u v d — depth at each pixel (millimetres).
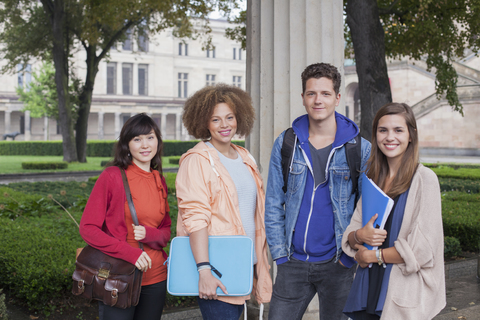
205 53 53750
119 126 48344
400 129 1782
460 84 29156
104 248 1967
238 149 2240
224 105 2008
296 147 2160
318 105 2072
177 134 51031
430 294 1655
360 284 1822
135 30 23047
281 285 2223
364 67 8102
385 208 1721
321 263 2125
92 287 1960
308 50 3002
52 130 46906
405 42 11148
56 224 5797
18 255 4008
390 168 1892
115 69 49094
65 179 17047
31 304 3609
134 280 1974
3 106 44906
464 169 15781
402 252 1640
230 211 1979
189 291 1889
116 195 2053
